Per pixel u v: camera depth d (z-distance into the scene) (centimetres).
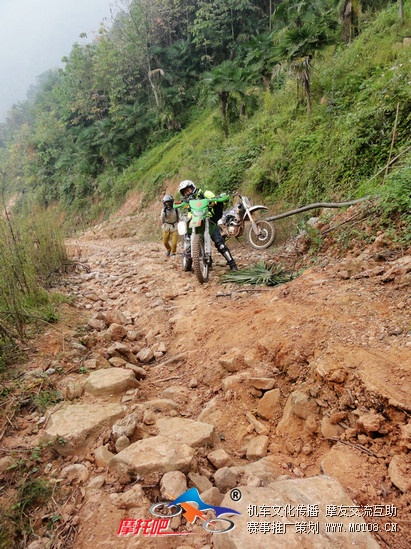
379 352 280
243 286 577
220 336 410
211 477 237
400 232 500
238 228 831
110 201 2677
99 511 212
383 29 1162
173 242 923
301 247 667
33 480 246
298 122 1109
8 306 444
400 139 736
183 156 2070
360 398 254
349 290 400
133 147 3089
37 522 220
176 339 454
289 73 1118
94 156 3152
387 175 644
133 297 622
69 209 3141
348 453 229
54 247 752
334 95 1035
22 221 693
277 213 938
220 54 3117
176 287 630
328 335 318
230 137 1684
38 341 426
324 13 1350
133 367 392
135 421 281
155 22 3347
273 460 246
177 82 3128
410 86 781
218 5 3016
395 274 394
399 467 208
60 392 344
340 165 816
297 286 458
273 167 1018
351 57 1135
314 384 284
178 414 321
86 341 442
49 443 270
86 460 262
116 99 3269
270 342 346
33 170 3806
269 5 2962
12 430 300
